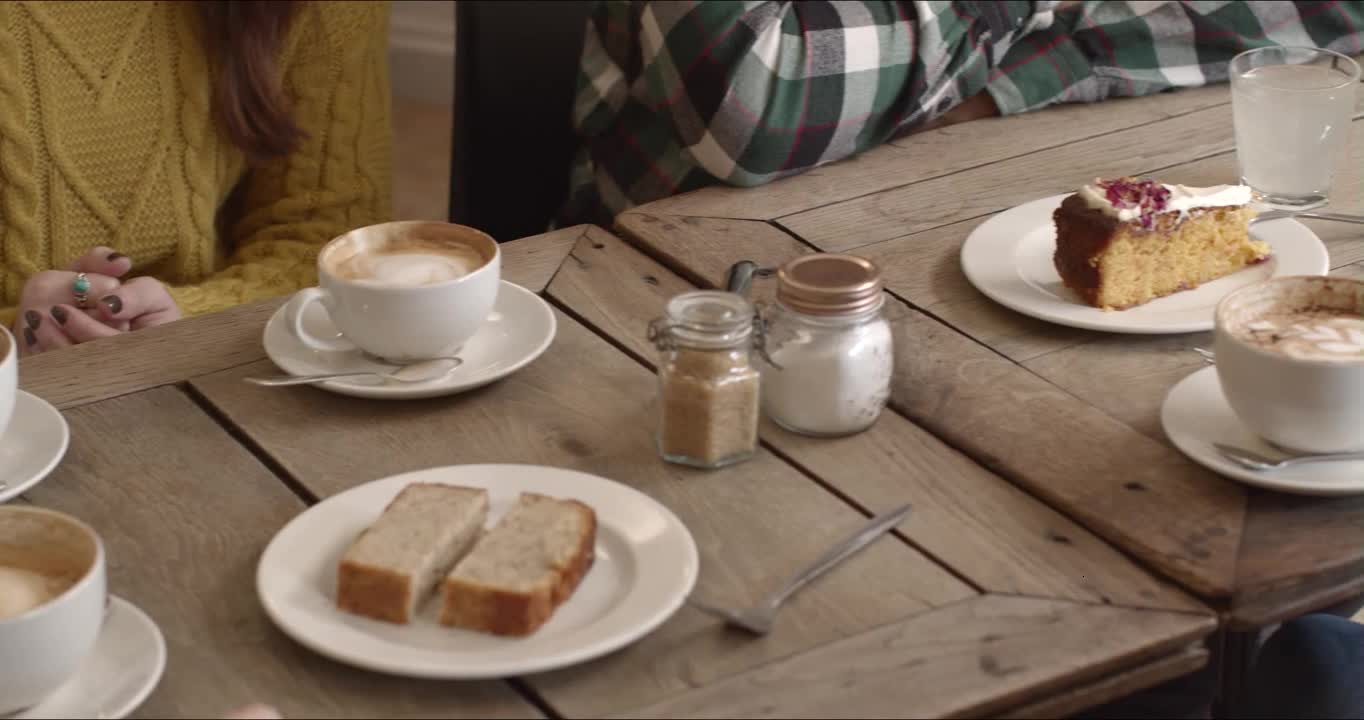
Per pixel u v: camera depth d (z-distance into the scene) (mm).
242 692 757
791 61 1436
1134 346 1094
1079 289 1134
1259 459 918
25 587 740
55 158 1606
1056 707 771
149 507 908
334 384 1017
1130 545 863
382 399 1024
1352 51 1688
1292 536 868
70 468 949
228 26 1634
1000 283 1162
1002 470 939
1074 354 1083
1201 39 1639
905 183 1402
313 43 1740
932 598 821
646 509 869
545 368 1068
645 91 1611
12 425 976
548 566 795
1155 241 1117
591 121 1676
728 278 1068
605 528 863
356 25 1765
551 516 838
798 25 1450
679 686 756
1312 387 872
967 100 1572
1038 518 896
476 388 1039
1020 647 781
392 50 3547
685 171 1576
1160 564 845
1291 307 966
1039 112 1581
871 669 765
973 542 872
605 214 1681
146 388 1049
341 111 1771
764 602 810
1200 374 1026
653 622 773
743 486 926
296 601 799
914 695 747
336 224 1788
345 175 1791
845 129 1458
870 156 1480
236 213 1845
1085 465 940
